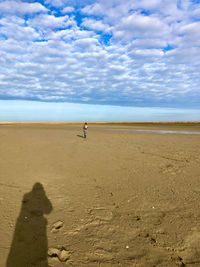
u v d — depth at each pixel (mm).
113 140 17250
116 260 2588
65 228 3311
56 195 4750
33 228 3270
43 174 6445
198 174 6770
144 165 8031
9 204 4125
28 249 2738
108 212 3939
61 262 2518
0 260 2479
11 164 7668
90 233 3189
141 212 3969
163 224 3514
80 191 5066
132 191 5137
